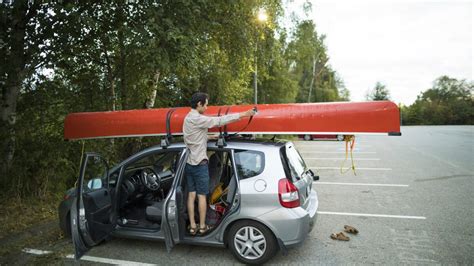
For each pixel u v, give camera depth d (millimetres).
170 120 4359
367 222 5160
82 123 5008
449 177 8836
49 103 6961
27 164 6156
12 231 4832
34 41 6035
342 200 6609
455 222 5059
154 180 4410
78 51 6777
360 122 3854
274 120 4043
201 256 3852
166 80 10430
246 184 3533
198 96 3672
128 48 6543
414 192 7188
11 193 5949
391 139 25672
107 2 6512
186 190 3893
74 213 3232
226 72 12164
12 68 5879
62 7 5445
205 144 3684
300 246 4180
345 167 11188
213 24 7953
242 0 9414
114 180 4105
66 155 6691
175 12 6668
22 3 5578
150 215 4070
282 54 21562
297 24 15148
